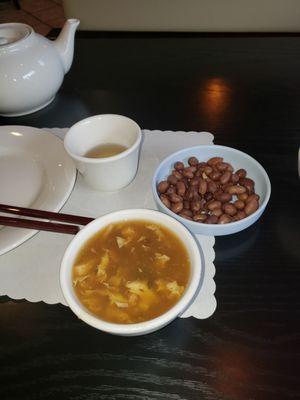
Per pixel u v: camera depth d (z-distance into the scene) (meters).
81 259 0.50
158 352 0.47
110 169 0.61
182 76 0.93
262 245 0.58
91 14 1.30
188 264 0.49
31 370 0.45
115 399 0.43
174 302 0.45
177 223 0.51
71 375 0.45
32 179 0.70
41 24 2.67
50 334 0.49
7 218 0.59
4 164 0.74
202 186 0.63
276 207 0.63
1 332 0.49
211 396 0.43
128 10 1.27
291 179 0.67
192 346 0.47
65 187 0.65
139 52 1.02
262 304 0.51
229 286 0.53
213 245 0.58
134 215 0.54
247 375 0.44
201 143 0.75
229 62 0.96
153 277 0.48
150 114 0.83
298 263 0.55
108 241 0.52
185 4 1.24
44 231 0.61
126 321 0.44
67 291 0.44
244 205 0.61
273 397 0.42
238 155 0.66
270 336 0.47
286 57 0.96
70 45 0.87
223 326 0.49
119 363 0.46
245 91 0.87
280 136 0.76
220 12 1.24
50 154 0.73
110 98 0.89
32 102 0.84
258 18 1.24
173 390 0.43
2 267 0.57
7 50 0.77
